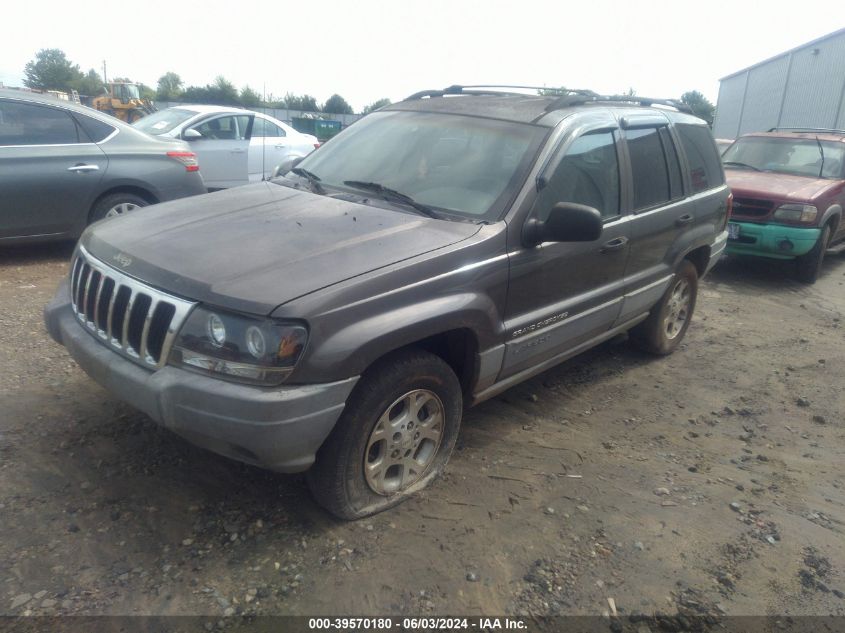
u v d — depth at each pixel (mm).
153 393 2643
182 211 3521
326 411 2652
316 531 2992
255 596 2611
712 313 7004
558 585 2812
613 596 2777
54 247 7305
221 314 2590
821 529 3326
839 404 4855
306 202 3604
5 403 3793
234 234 3109
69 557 2717
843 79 24828
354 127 4520
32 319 5070
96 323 3045
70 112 6617
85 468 3285
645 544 3113
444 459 3406
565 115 3893
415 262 2941
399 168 3854
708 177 5410
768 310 7273
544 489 3488
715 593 2840
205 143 10414
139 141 7035
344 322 2664
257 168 11016
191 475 3301
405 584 2742
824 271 9492
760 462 3963
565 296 3830
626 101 4781
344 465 2879
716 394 4918
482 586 2770
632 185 4332
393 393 2945
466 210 3439
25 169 6238
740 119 36938
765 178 8805
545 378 4945
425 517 3164
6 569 2623
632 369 5266
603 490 3525
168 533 2904
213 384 2564
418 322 2889
